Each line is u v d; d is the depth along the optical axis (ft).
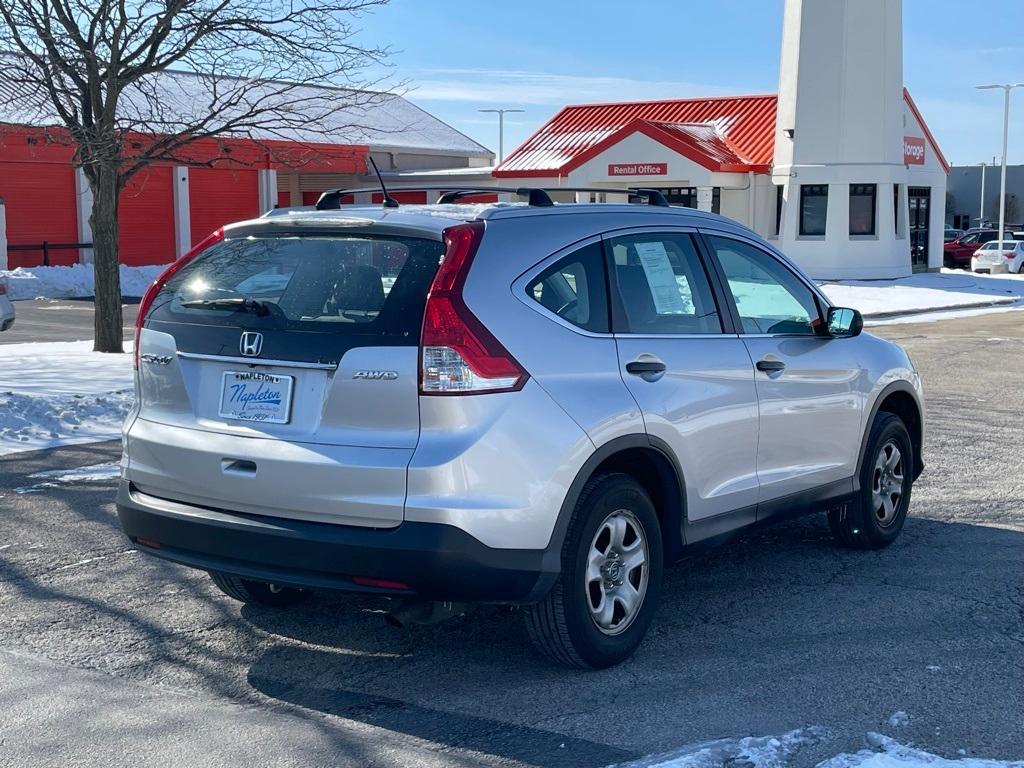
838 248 123.65
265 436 14.82
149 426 15.98
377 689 15.19
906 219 129.18
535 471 14.34
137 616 18.02
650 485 16.89
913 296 104.17
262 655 16.44
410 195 149.69
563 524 14.66
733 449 17.62
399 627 17.58
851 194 124.57
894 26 121.39
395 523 14.02
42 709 14.47
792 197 125.08
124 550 21.48
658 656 16.33
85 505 24.67
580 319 15.55
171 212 132.36
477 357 14.12
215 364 15.46
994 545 22.26
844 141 121.70
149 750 13.28
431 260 14.53
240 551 14.87
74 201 126.31
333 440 14.40
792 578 20.10
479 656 16.39
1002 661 16.07
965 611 18.28
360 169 145.69
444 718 14.24
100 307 52.24
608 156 132.16
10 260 120.98
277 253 15.65
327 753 13.21
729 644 16.80
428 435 14.06
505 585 14.25
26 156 117.29
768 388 18.28
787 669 15.78
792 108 124.47
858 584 19.74
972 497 26.30
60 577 19.88
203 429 15.35
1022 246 147.54
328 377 14.60
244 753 13.21
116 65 48.52
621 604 15.89
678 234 17.75
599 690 15.08
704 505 17.19
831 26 120.57
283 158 54.70
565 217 16.05
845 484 20.53
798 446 19.11
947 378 47.96
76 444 31.37
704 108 145.79
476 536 13.96
